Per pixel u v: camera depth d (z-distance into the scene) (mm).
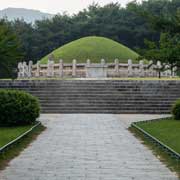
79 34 94750
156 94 33594
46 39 93000
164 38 21703
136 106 32344
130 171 11164
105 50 64562
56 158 13133
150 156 13617
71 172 10969
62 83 35062
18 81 35094
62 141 17047
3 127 21344
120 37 93062
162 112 31734
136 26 92125
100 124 23688
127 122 24938
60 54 63906
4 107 21484
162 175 10656
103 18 96688
